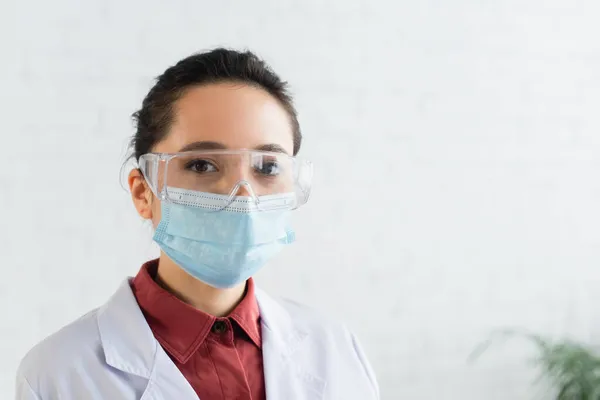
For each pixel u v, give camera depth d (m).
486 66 1.96
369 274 1.87
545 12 2.02
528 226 2.04
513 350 2.03
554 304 2.07
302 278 1.80
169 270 1.01
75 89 1.62
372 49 1.84
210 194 0.95
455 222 1.95
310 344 1.12
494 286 2.01
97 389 0.91
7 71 1.57
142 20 1.66
